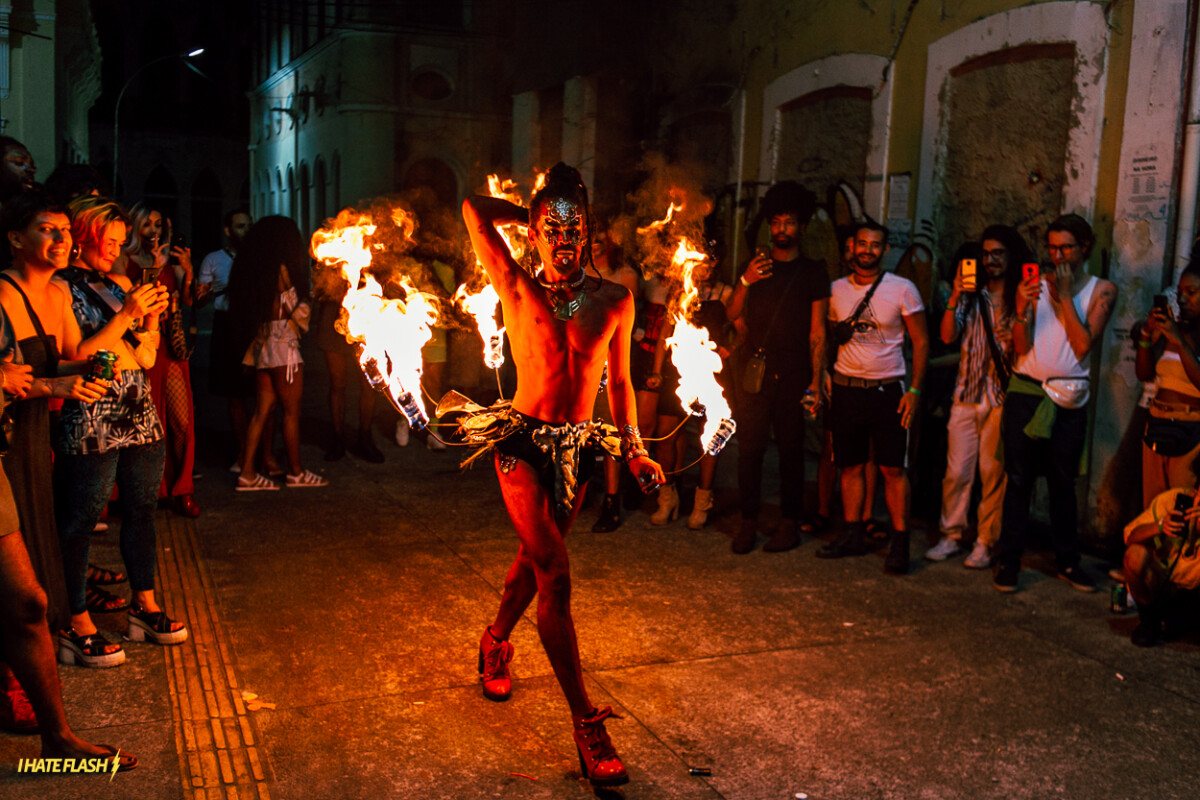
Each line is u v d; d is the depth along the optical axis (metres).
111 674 3.62
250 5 38.06
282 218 6.38
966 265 4.89
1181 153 5.07
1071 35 5.57
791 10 7.98
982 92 6.30
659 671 3.83
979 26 6.21
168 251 5.30
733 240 8.80
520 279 3.08
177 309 5.29
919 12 6.73
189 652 3.85
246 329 6.42
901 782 3.05
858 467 5.32
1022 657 4.07
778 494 6.78
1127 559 4.18
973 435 5.29
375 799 2.86
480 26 23.02
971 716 3.52
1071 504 4.96
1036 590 4.93
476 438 3.10
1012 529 4.88
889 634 4.29
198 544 5.27
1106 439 5.46
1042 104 5.87
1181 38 5.01
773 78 8.24
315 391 10.78
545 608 2.99
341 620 4.26
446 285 8.19
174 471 5.70
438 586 4.73
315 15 26.03
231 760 3.04
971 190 6.42
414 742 3.20
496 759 3.12
